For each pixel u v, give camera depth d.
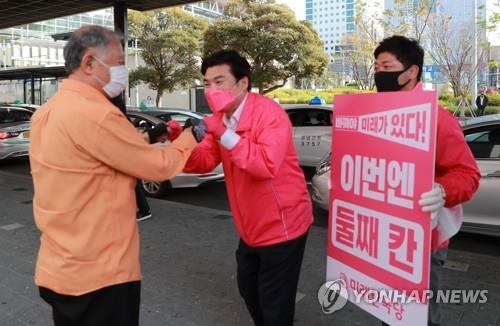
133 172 1.82
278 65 22.62
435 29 20.88
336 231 2.34
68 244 1.80
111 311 1.88
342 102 2.23
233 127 2.14
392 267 2.03
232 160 2.03
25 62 38.97
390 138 1.98
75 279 1.81
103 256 1.83
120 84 1.87
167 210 6.22
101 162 1.79
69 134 1.74
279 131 2.08
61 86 1.86
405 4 20.23
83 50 1.79
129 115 8.14
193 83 27.48
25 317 3.27
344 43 26.78
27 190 7.67
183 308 3.38
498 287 3.70
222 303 3.46
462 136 2.09
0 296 3.59
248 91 2.22
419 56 2.18
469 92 21.81
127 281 1.89
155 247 4.72
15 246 4.78
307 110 9.49
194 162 2.39
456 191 2.00
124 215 1.87
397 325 2.03
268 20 21.47
